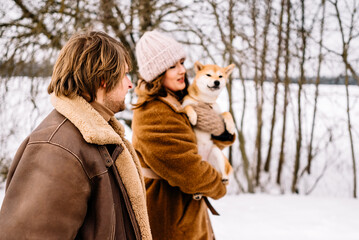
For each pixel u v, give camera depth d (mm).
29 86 4512
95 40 815
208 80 1725
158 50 1445
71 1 4047
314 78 5277
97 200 748
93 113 796
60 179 671
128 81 937
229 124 1672
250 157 5844
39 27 4035
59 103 777
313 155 5676
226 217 3744
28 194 648
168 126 1346
